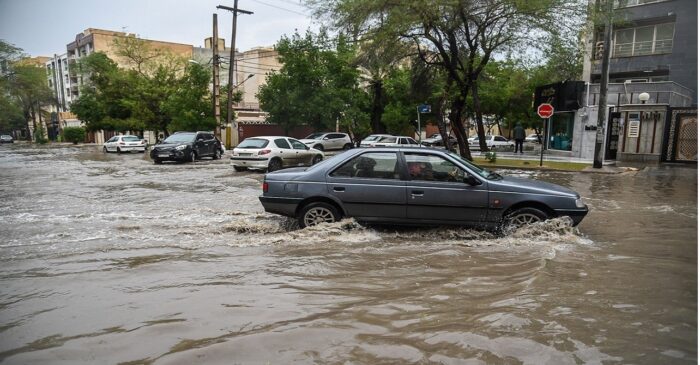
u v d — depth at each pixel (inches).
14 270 195.8
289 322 141.9
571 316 143.7
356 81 1393.9
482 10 693.3
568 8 661.3
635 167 753.6
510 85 1460.4
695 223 302.7
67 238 255.3
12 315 147.9
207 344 126.7
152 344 127.3
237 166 688.4
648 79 1146.7
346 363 116.1
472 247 235.3
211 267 200.5
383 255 220.4
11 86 1959.9
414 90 956.6
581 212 255.0
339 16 706.8
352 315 147.3
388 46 737.6
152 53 1888.5
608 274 187.0
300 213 269.9
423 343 126.6
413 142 1107.3
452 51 757.3
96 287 174.6
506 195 254.1
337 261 209.9
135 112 1534.2
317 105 1300.4
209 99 1305.4
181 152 840.9
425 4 629.6
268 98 1348.4
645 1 1093.1
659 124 869.8
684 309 149.0
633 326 136.3
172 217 319.0
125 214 331.0
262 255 220.2
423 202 257.1
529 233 249.9
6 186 507.5
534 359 117.2
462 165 261.7
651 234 267.9
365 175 265.4
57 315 147.9
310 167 280.7
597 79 1213.1
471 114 1635.1
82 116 1807.3
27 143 2598.4
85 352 123.0
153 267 200.1
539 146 1672.0
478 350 122.2
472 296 163.8
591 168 707.4
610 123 920.3
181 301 159.9
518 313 145.9
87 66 1765.5
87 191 465.1
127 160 980.6
